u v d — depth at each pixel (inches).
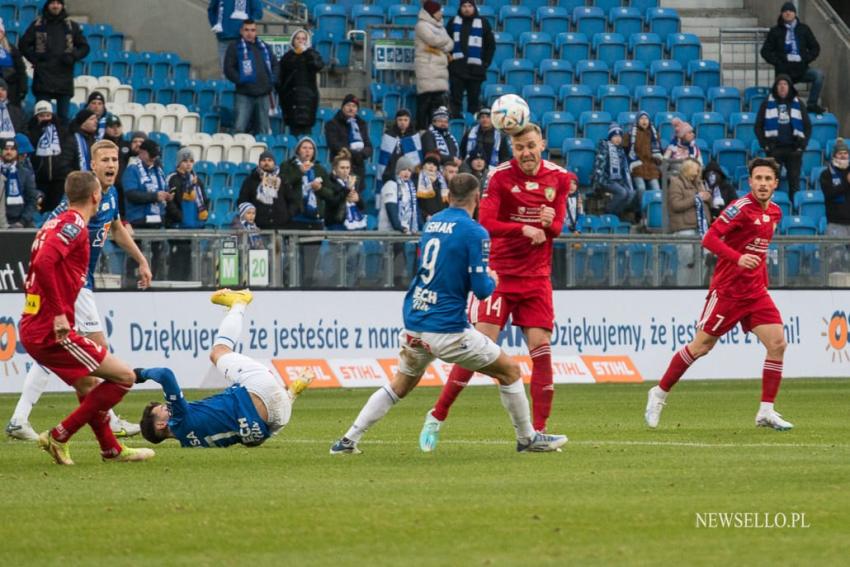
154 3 2979.8
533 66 3029.0
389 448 1141.7
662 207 2365.9
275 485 869.8
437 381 2139.5
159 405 1084.5
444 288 1017.5
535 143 1130.0
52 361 999.0
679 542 654.5
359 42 3029.0
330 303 2043.6
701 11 3344.0
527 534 676.7
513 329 2132.1
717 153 2893.7
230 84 2824.8
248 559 619.8
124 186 2122.3
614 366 2165.4
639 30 3206.2
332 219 2265.0
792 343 2241.6
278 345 2011.6
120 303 1943.9
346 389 2097.7
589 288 2156.7
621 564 599.8
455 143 2503.7
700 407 1705.2
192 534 684.7
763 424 1359.5
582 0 3287.4
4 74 2369.6
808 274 2263.8
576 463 1000.9
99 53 2834.6
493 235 1136.2
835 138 3038.9
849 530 686.5
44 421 1528.1
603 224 2536.9
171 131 2691.9
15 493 839.7
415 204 2246.6
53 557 628.7
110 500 804.0
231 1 2723.9
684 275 2225.6
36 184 2207.2
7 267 1897.1
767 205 1350.9
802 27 2982.3
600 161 2605.8
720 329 1358.3
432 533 681.6
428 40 2711.6
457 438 1254.9
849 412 1617.9
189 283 1988.2
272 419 1086.4
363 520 721.0
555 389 2100.1
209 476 925.2
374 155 2768.2
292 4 3095.5
